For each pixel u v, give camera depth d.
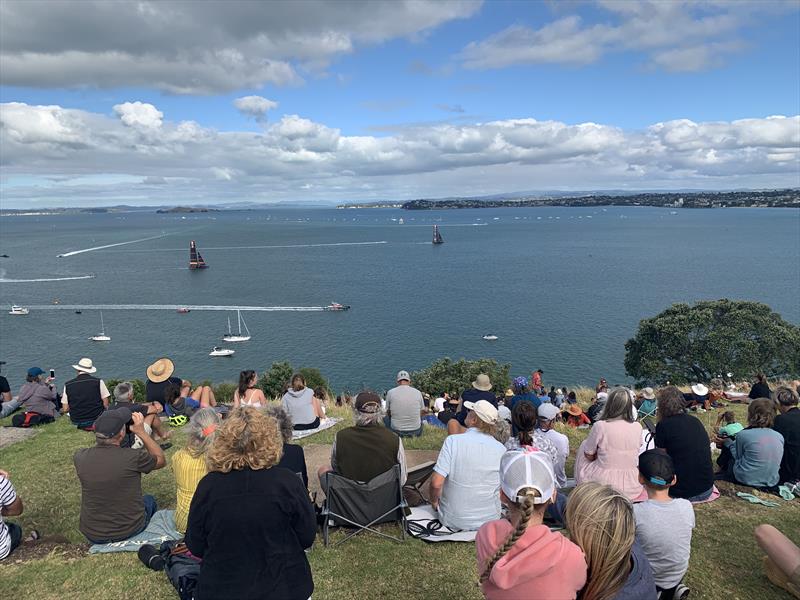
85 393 11.56
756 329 42.22
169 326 98.56
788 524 6.52
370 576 5.45
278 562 3.27
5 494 5.75
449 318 103.31
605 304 111.00
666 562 4.55
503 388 32.03
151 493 8.06
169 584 5.26
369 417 6.36
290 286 142.75
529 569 2.79
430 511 6.73
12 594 5.15
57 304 118.06
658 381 45.56
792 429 7.27
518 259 193.75
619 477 6.14
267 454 3.36
